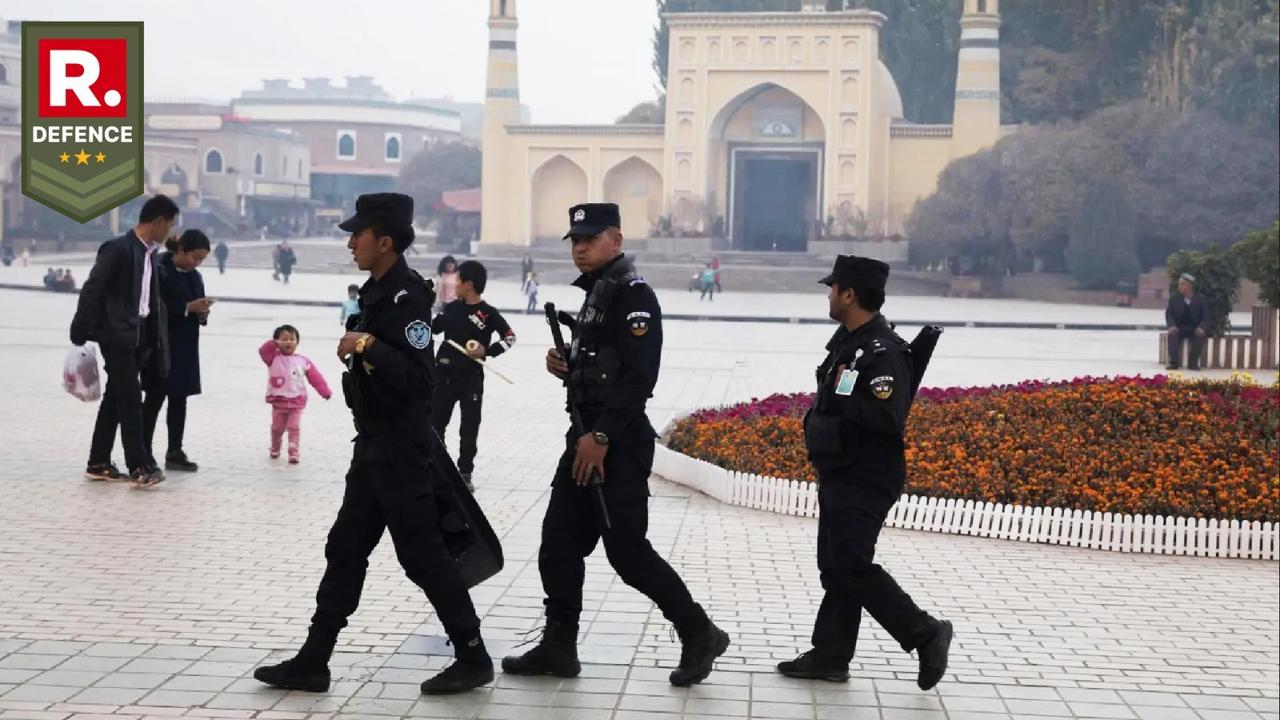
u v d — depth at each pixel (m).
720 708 5.46
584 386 5.59
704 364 23.67
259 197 96.06
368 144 113.94
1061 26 65.12
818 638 5.91
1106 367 23.98
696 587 7.66
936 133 62.38
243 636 6.29
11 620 6.46
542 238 68.12
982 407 11.23
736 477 10.30
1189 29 56.53
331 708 5.30
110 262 9.67
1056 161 51.91
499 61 67.50
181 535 8.47
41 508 9.16
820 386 5.80
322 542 8.38
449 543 5.78
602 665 5.98
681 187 63.62
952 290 55.09
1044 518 9.30
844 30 61.41
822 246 61.06
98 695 5.36
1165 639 6.98
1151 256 54.62
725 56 62.72
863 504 5.66
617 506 5.54
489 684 5.65
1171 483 9.49
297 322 31.39
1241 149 51.03
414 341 5.38
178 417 10.75
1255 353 24.12
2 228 73.56
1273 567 8.80
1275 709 5.82
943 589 7.93
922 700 5.71
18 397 15.41
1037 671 6.29
